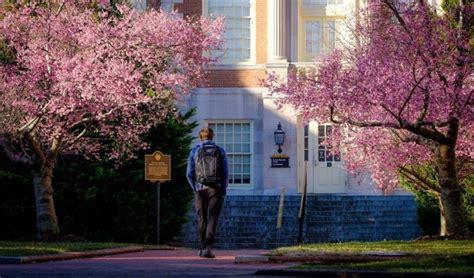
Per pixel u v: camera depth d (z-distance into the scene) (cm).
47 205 2767
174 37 2789
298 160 4478
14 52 2811
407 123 2225
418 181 2839
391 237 3894
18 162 2767
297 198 3962
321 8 4522
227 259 2042
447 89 2225
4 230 3180
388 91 2200
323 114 2397
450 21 2308
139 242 3225
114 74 2591
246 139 4512
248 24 4575
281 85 2448
